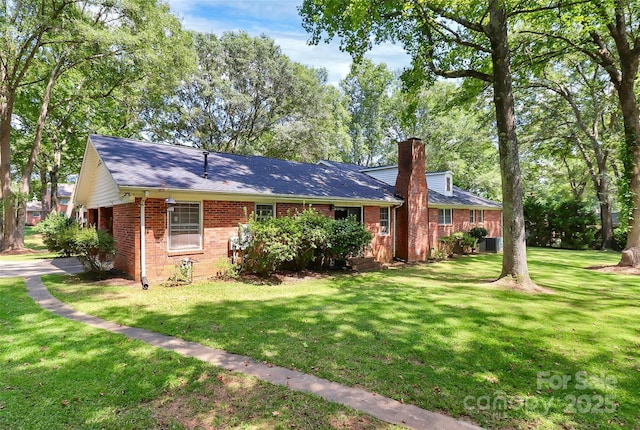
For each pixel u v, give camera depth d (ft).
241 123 99.86
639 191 41.47
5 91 56.08
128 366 13.57
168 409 10.69
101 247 31.09
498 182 101.04
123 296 25.40
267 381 12.56
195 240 32.91
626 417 10.61
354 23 30.96
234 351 15.35
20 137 76.38
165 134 91.15
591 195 102.63
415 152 52.11
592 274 39.75
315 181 46.75
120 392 11.60
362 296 26.84
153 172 31.68
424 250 53.06
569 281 35.17
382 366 13.98
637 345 16.72
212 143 98.27
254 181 38.29
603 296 27.81
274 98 96.37
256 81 95.76
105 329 18.02
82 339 16.46
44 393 11.47
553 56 43.19
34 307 22.09
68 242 31.27
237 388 12.01
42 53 59.00
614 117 64.69
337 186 47.96
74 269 38.06
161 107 75.77
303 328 18.75
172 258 31.40
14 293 25.96
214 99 94.02
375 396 11.62
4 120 56.75
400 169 53.01
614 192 70.44
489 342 16.88
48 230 50.47
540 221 81.71
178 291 27.37
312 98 99.55
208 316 20.72
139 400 11.16
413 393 11.85
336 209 46.03
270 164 48.03
